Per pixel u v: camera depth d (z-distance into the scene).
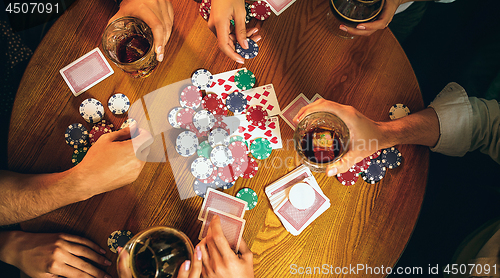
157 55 1.59
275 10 1.74
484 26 2.78
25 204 1.48
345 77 1.70
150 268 1.27
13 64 2.14
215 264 1.40
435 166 2.72
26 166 1.57
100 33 1.67
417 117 1.65
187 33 1.68
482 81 2.38
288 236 1.55
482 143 1.91
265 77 1.69
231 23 1.73
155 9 1.61
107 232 1.52
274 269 1.53
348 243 1.56
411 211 1.59
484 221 2.54
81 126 1.60
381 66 1.71
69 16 1.66
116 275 1.50
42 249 1.46
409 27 2.64
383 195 1.61
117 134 1.54
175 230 1.34
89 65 1.64
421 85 2.75
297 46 1.71
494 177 2.55
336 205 1.59
